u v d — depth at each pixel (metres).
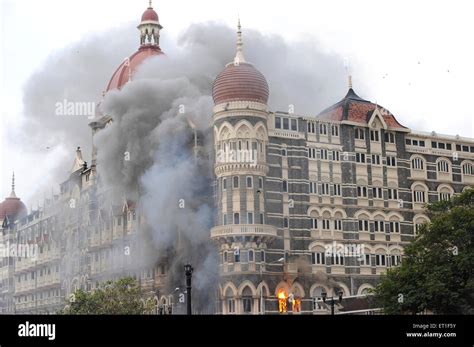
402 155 115.00
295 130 106.00
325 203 106.38
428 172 117.38
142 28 125.06
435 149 118.75
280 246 101.50
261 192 100.31
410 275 79.00
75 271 123.12
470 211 78.94
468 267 75.44
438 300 75.62
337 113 111.69
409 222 113.69
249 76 101.56
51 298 127.56
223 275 98.12
